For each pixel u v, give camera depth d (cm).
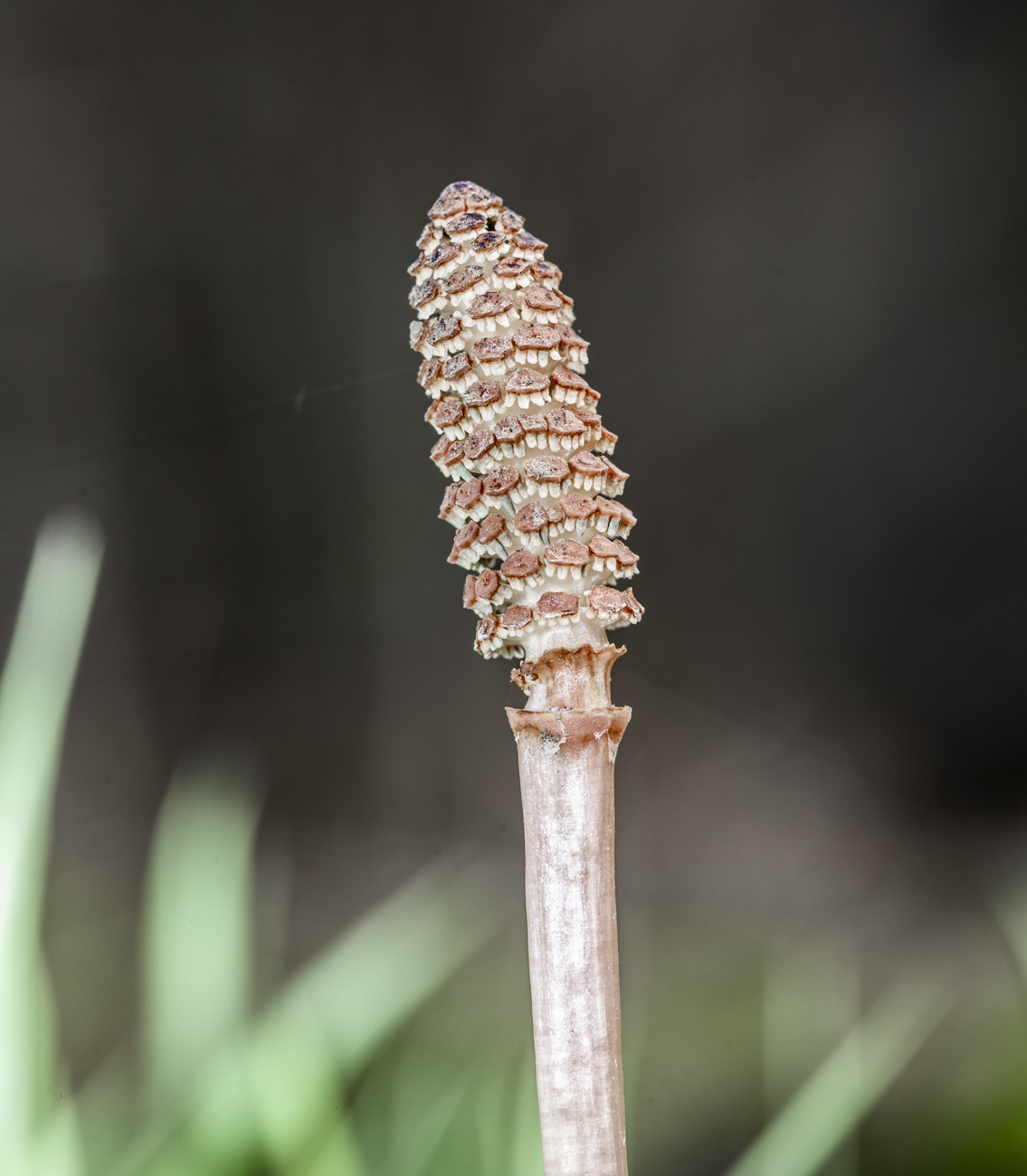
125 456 84
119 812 76
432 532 90
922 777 89
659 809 84
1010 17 87
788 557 94
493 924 56
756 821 83
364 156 88
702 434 94
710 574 93
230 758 80
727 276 93
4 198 81
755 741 90
